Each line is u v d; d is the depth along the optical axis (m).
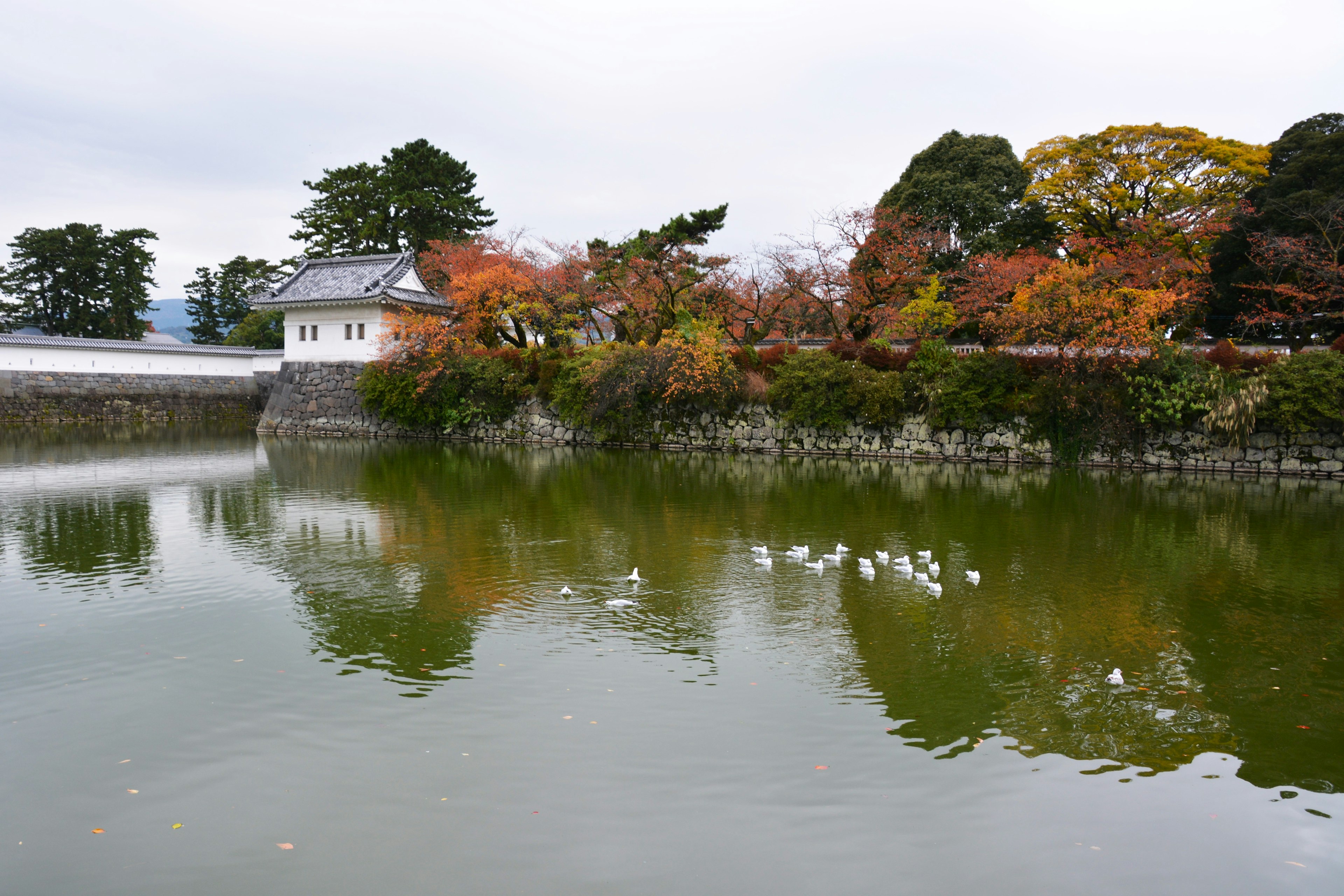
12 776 6.13
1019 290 28.84
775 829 5.52
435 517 16.75
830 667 8.36
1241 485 22.84
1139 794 6.03
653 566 12.64
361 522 16.19
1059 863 5.18
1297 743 6.82
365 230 53.47
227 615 9.93
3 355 40.81
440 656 8.59
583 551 13.66
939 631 9.52
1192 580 11.95
